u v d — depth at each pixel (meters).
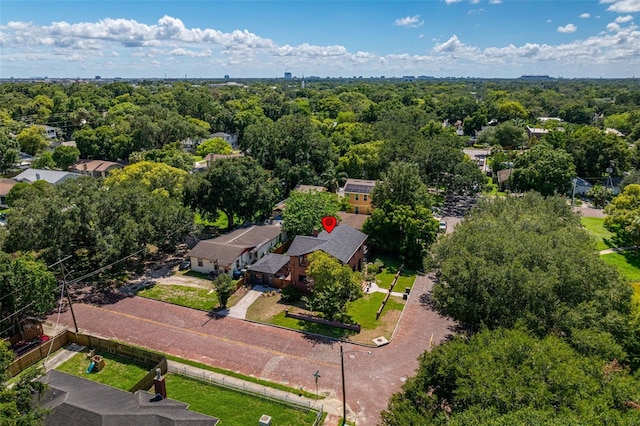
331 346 34.62
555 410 17.80
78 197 44.53
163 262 51.75
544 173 73.19
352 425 26.08
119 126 107.06
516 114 147.88
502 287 27.83
